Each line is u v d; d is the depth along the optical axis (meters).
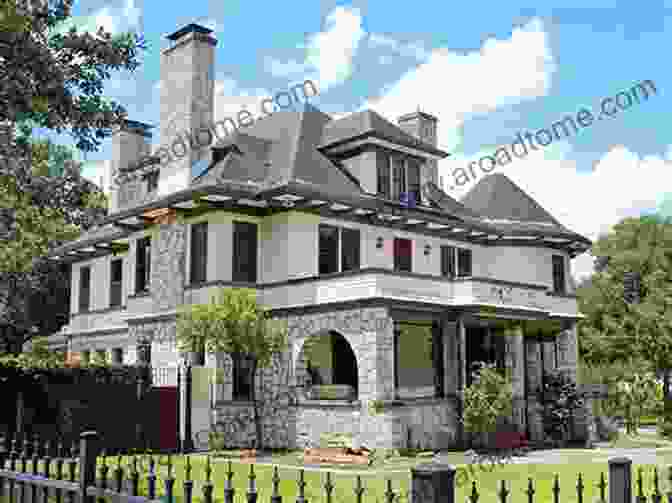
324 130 31.05
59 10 14.12
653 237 48.69
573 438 29.14
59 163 43.44
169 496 5.54
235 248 25.86
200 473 16.28
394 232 29.02
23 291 42.19
